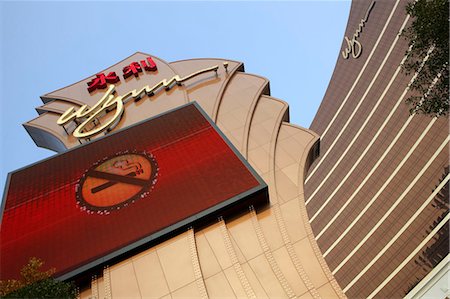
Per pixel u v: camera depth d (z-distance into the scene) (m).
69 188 24.84
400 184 50.28
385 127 59.53
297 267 19.70
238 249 20.41
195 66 43.91
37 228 21.98
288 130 30.47
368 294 44.16
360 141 64.12
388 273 43.66
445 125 48.47
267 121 31.53
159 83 38.78
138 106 36.78
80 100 39.72
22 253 20.31
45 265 19.39
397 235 45.78
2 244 21.12
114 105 36.19
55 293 13.62
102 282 18.98
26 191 25.33
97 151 28.34
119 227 21.05
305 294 18.33
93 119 34.41
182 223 20.53
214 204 21.52
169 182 23.72
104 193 23.86
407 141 53.38
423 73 25.06
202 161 25.08
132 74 43.41
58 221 22.25
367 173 57.81
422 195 46.09
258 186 22.16
